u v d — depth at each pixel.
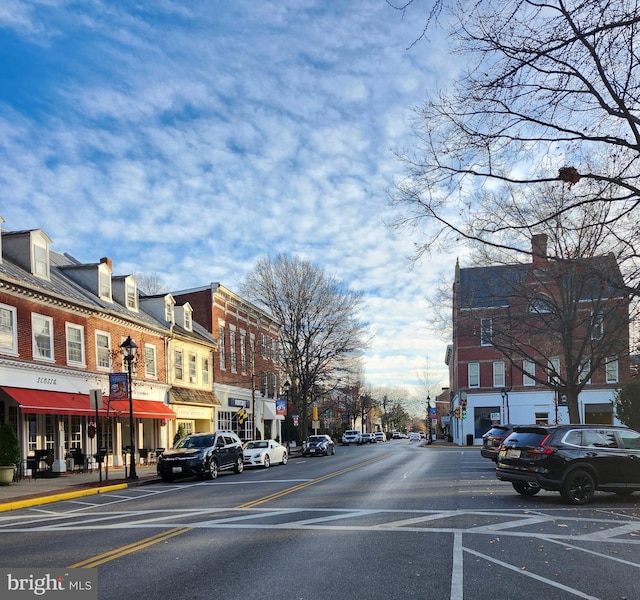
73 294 24.09
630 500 13.41
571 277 16.98
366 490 15.72
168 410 30.08
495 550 8.19
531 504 12.78
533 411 49.22
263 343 48.69
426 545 8.52
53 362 22.08
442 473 21.27
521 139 7.71
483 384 50.84
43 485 18.36
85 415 23.95
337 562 7.54
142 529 10.23
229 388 40.41
